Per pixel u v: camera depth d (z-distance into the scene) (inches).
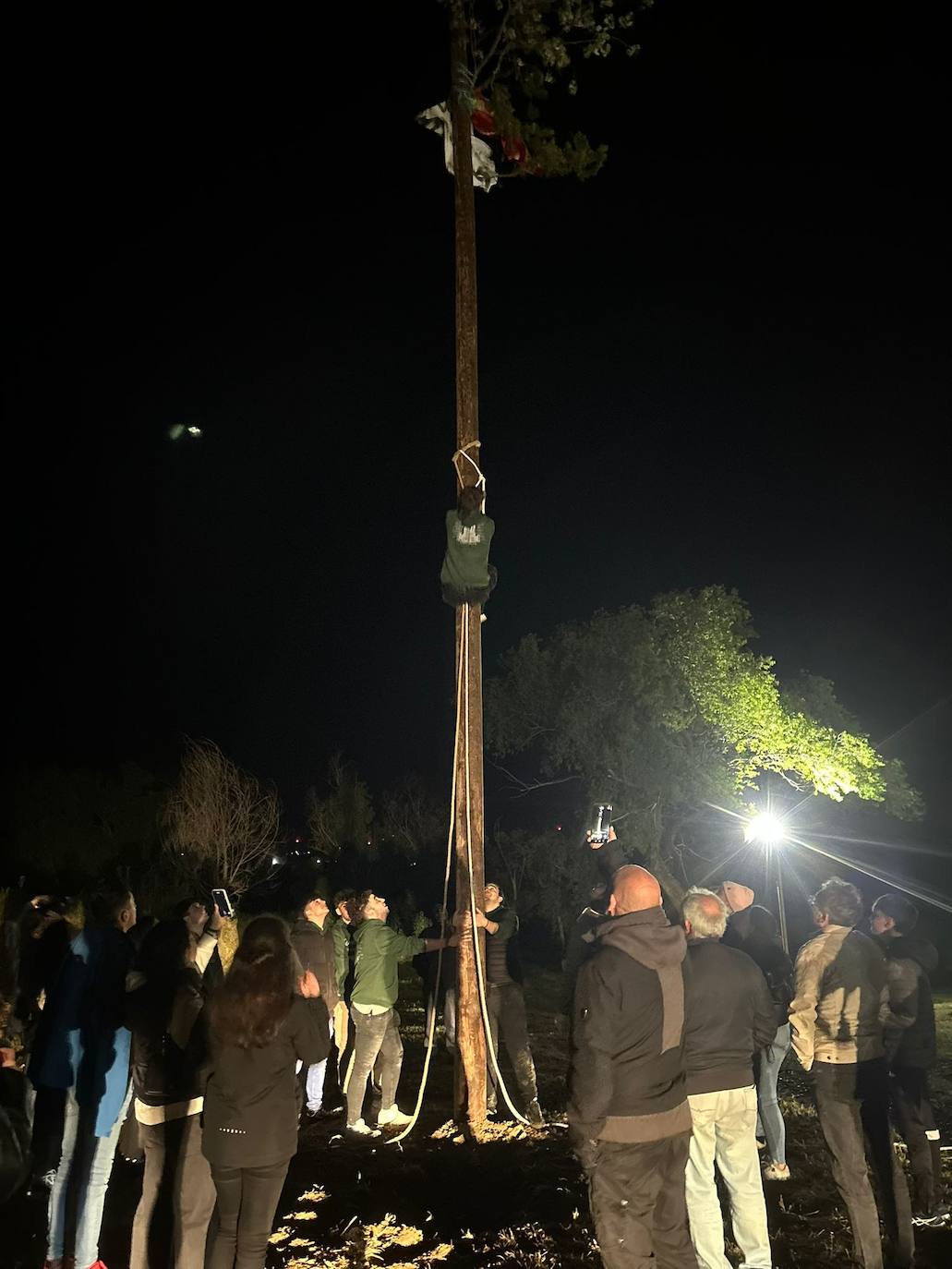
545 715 941.2
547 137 439.5
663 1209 186.2
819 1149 325.7
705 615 880.9
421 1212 271.7
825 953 229.5
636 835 856.3
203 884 836.0
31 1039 260.1
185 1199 204.5
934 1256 240.5
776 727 866.1
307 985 196.4
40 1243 248.2
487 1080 363.6
